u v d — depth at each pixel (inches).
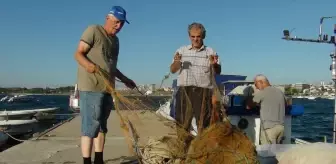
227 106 306.0
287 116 324.5
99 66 196.7
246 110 310.0
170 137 193.2
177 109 223.8
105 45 201.0
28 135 740.7
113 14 202.1
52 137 429.7
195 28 231.1
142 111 219.5
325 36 343.0
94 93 197.6
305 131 820.6
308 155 178.5
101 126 211.0
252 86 324.2
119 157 289.0
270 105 291.7
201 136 165.2
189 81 227.8
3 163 270.5
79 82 199.6
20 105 2955.2
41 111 890.7
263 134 295.0
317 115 1368.1
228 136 160.9
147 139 194.1
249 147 159.0
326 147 182.5
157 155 177.9
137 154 185.6
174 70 226.1
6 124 715.4
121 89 216.5
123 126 192.7
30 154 307.6
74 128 528.7
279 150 196.4
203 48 235.8
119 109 191.8
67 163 269.0
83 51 195.0
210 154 154.3
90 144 201.3
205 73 229.9
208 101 222.8
